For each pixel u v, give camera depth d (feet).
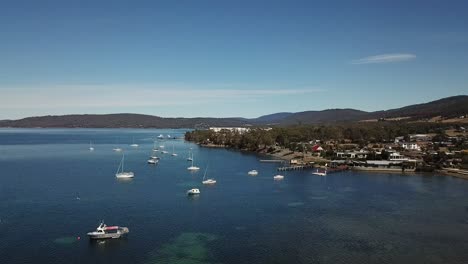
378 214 479.82
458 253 356.18
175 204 521.65
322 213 483.10
